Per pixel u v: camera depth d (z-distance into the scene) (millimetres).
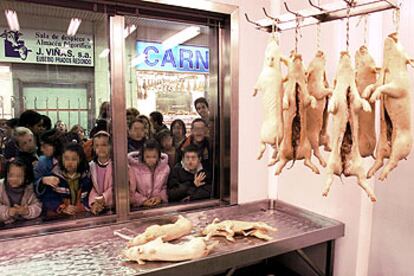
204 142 2090
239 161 2086
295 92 1179
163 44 1883
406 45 1431
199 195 2109
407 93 1056
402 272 1522
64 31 1629
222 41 2041
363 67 1148
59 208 1715
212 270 1409
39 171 1651
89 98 1716
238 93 2041
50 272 1306
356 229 1704
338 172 1122
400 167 1495
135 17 1781
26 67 1568
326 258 1820
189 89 2000
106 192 1802
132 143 1844
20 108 1577
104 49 1725
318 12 1180
